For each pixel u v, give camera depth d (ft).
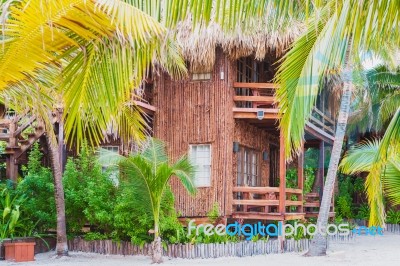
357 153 28.25
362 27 12.23
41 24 11.73
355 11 12.05
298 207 58.90
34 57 12.73
